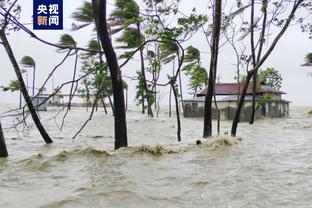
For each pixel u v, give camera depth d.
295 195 7.21
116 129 12.96
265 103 32.25
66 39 28.05
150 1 15.49
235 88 36.34
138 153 11.70
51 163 10.25
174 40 14.98
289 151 12.52
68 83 14.05
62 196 7.02
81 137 18.22
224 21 17.92
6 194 7.25
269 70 38.47
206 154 11.76
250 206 6.58
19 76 14.70
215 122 31.58
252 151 12.46
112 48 12.66
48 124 26.50
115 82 12.90
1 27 13.59
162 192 7.41
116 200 6.80
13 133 19.64
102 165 10.08
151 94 15.77
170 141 16.25
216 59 15.66
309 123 28.17
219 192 7.45
